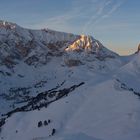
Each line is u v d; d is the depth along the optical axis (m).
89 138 189.12
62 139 186.88
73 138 186.88
